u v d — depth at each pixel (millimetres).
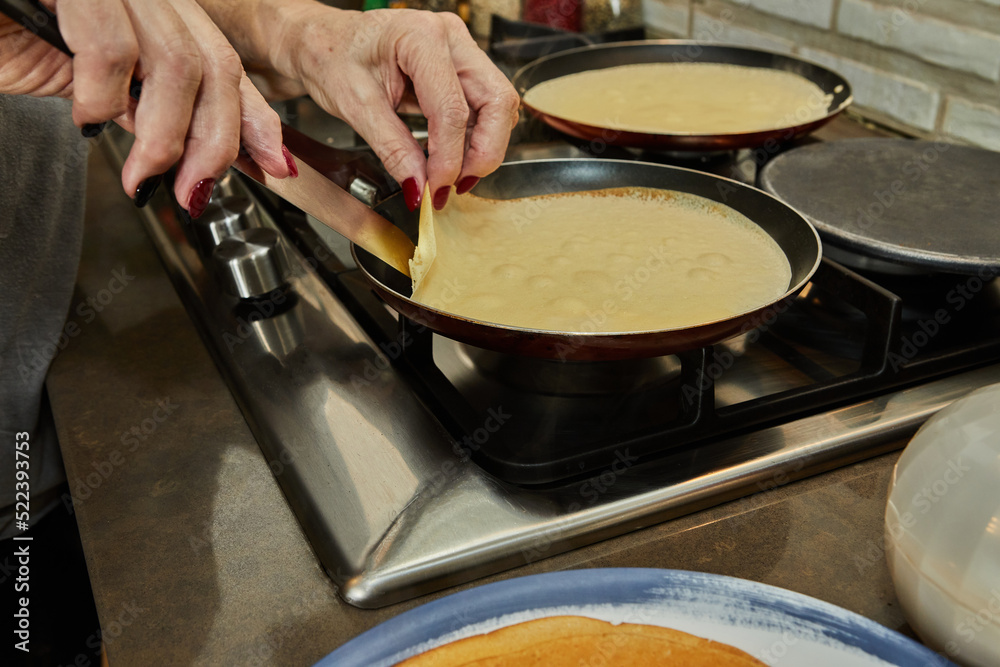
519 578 362
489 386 600
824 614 339
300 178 517
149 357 667
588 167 793
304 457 513
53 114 737
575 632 340
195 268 781
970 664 332
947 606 326
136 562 448
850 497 482
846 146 847
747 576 426
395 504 469
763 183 758
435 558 430
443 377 582
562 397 584
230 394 611
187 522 478
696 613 347
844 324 671
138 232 906
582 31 1430
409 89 654
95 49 357
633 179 784
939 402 546
